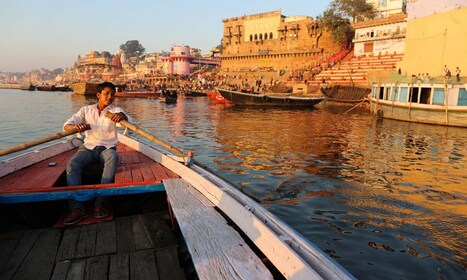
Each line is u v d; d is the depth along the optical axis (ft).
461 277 15.05
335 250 17.35
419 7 102.32
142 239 12.64
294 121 80.59
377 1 201.26
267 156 39.55
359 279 14.84
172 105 136.87
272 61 239.91
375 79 129.70
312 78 185.16
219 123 75.66
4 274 10.34
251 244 11.25
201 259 9.25
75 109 112.47
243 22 260.62
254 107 126.00
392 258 16.60
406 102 79.87
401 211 22.76
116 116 16.49
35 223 15.12
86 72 487.61
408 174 32.53
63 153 21.75
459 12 89.40
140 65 476.95
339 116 93.66
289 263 8.55
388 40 167.02
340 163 36.45
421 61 101.60
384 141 52.49
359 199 24.99
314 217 21.52
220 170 32.76
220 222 11.51
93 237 12.67
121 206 16.47
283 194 25.86
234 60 267.59
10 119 81.20
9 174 16.61
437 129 67.62
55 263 10.96
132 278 10.28
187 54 338.75
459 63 89.76
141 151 22.40
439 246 17.90
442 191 27.32
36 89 349.61
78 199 13.61
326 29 206.18
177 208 12.59
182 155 18.15
